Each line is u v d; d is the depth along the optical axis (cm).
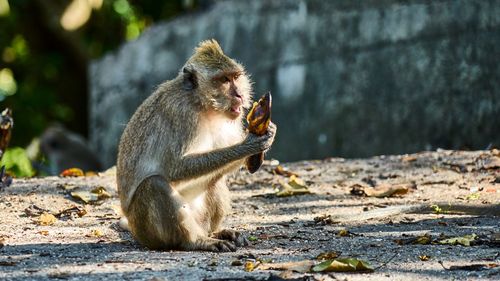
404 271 814
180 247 962
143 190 962
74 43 2956
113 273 806
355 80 1956
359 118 1945
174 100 1001
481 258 864
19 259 878
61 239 1016
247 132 1049
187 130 995
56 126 2548
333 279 784
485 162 1382
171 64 2345
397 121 1884
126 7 2956
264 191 1312
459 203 1155
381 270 819
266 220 1128
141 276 794
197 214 1020
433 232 1016
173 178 984
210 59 1023
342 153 1973
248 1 2205
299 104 2066
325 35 2017
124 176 1006
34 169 2412
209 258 891
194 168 975
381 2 1923
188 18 2391
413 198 1230
